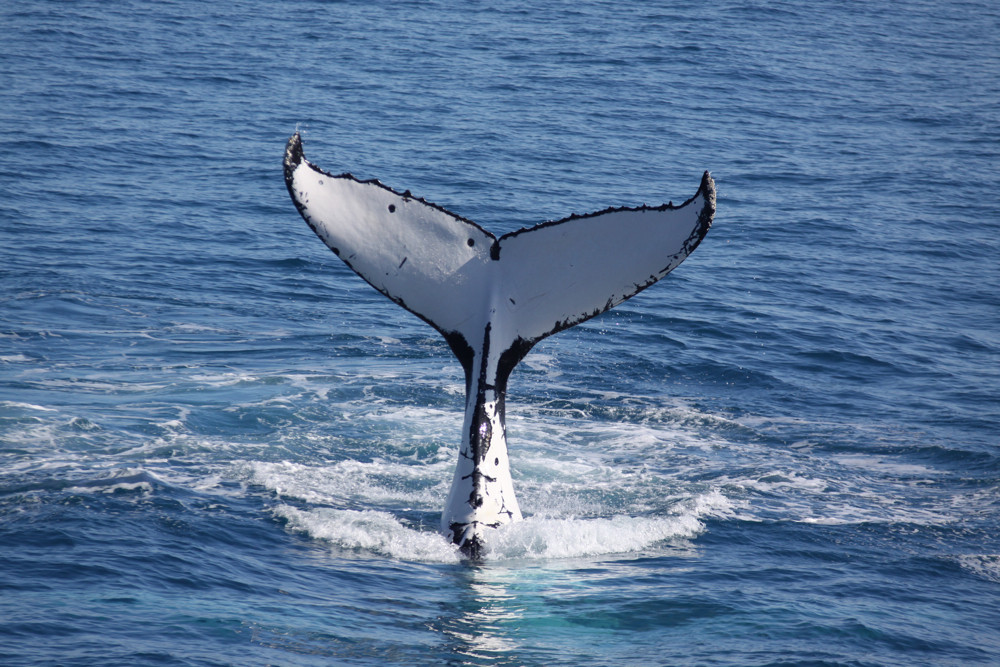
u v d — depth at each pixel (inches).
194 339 2532.0
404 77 6756.9
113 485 1573.6
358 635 1125.1
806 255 3725.4
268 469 1713.8
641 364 2527.1
